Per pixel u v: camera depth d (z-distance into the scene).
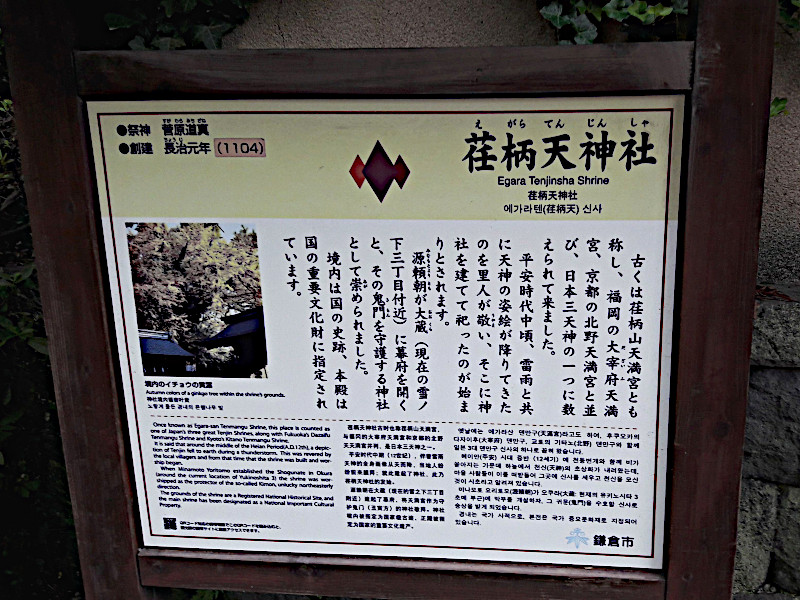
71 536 2.33
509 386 1.49
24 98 1.41
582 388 1.47
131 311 1.52
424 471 1.55
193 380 1.55
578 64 1.31
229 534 1.63
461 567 1.56
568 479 1.52
